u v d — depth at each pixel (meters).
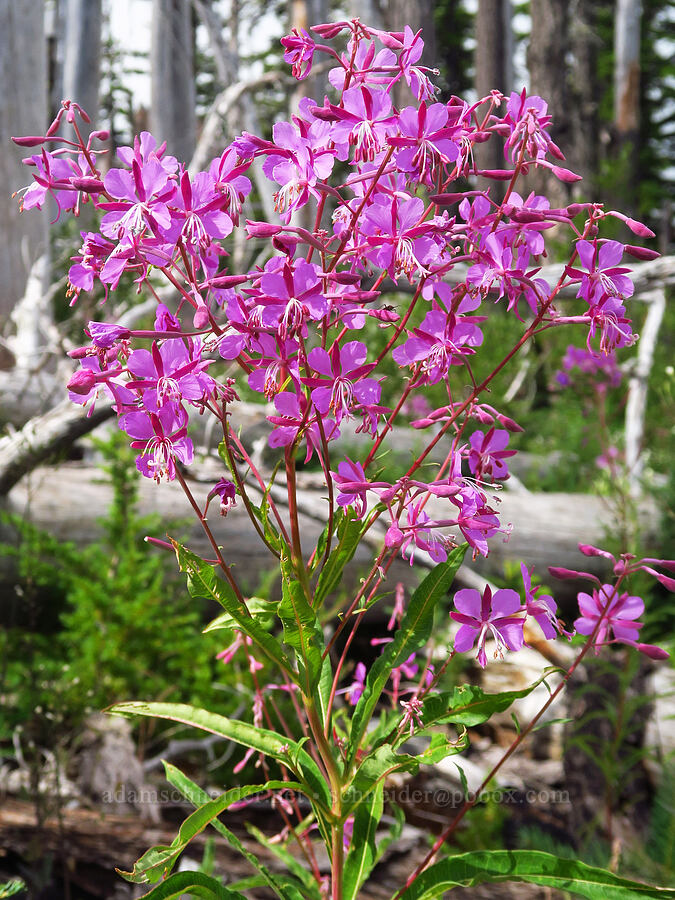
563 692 3.68
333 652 4.48
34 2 8.20
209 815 1.32
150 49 15.59
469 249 1.29
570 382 5.17
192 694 3.55
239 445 1.38
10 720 3.19
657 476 6.03
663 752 3.24
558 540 5.18
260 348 1.22
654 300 6.29
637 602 1.53
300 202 1.22
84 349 1.20
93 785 3.13
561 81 16.73
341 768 1.55
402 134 1.20
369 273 1.29
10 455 3.94
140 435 1.22
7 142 8.03
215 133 7.78
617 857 2.79
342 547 1.36
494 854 1.44
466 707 1.42
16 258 8.00
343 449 5.85
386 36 1.26
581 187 19.88
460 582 3.91
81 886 2.47
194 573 1.29
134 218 1.14
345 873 1.56
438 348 1.26
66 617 3.64
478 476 1.37
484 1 16.22
